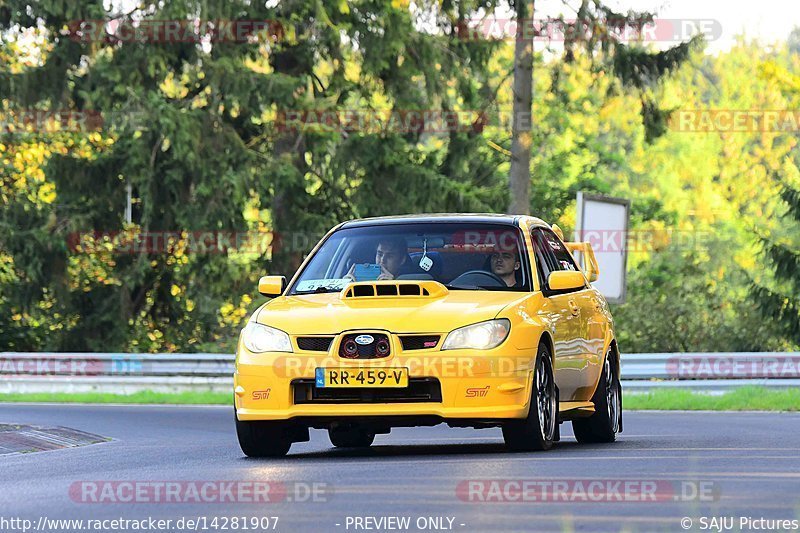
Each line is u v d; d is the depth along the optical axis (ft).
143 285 306.76
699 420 136.98
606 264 226.99
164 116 268.82
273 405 82.99
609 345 104.17
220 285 286.87
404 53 281.54
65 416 152.05
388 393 81.46
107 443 111.24
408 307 83.82
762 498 57.52
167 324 312.09
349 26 276.00
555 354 88.07
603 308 104.99
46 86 290.56
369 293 86.58
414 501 57.36
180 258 299.79
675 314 281.74
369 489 61.87
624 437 110.93
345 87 288.51
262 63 285.43
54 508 59.00
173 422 143.23
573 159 414.41
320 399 82.43
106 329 304.91
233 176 272.51
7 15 290.56
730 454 80.43
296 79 274.57
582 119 427.33
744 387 186.09
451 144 305.94
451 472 68.80
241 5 272.92
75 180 290.97
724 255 580.71
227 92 271.08
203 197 281.13
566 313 92.32
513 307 84.33
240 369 84.48
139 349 305.32
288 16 278.26
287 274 291.99
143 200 282.36
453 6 269.64
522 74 255.70
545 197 376.68
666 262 401.08
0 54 302.86
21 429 116.57
